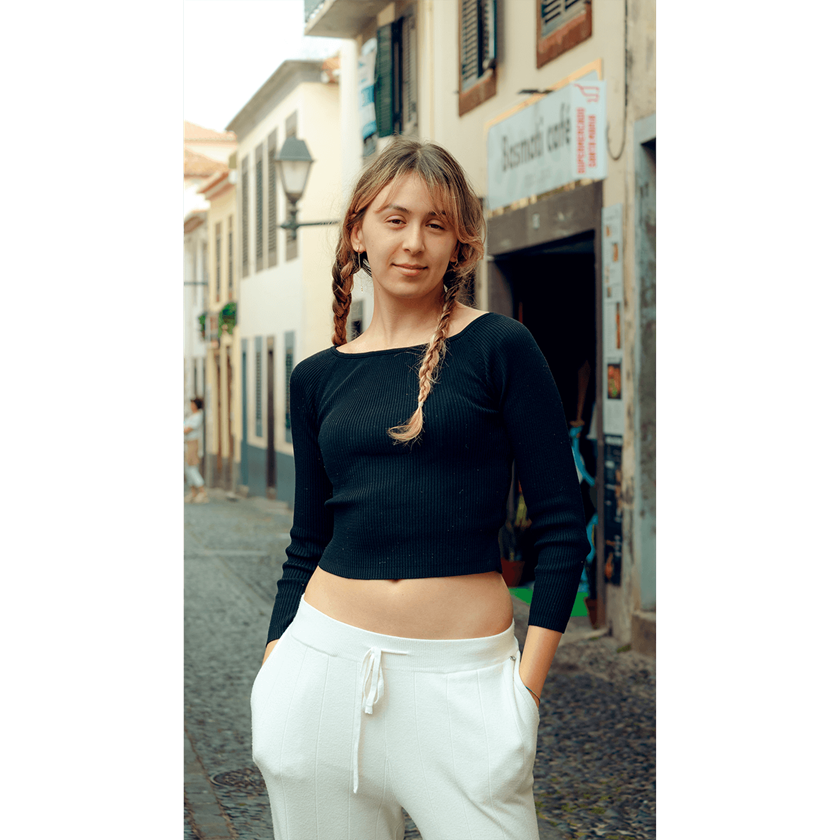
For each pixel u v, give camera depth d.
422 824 1.77
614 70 6.64
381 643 1.75
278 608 2.01
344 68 14.60
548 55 7.67
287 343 20.34
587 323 8.64
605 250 6.75
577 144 6.79
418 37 10.80
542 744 4.48
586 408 8.36
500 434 1.78
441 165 1.80
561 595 1.77
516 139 7.95
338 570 1.81
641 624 6.17
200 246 29.70
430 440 1.74
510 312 8.66
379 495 1.76
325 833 1.81
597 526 6.83
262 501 21.50
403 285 1.80
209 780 4.07
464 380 1.76
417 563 1.75
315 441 1.99
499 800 1.73
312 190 19.17
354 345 1.93
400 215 1.79
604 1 6.76
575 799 3.86
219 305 27.14
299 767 1.79
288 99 20.05
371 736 1.76
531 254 8.50
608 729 4.68
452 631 1.74
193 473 20.95
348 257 2.03
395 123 11.67
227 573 9.88
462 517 1.75
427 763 1.74
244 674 5.85
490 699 1.73
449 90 9.91
